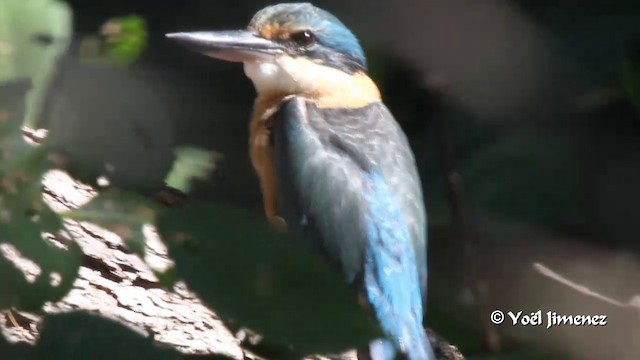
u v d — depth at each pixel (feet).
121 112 11.03
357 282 10.91
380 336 8.02
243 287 8.06
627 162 11.59
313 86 11.18
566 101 11.63
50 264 8.84
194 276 8.09
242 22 11.80
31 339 10.59
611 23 11.62
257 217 8.27
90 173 10.78
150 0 11.75
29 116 9.65
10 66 9.59
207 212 8.24
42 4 9.78
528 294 11.22
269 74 11.18
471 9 11.63
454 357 10.89
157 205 8.91
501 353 10.87
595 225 11.52
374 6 11.66
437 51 11.62
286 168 11.05
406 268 10.92
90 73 10.93
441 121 11.62
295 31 11.18
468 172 11.49
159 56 11.73
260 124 11.18
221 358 10.48
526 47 11.64
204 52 11.18
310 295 8.04
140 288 10.82
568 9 11.64
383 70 11.64
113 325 8.68
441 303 10.99
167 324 10.78
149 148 10.90
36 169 8.76
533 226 11.45
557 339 11.05
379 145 11.05
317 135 11.05
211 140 11.66
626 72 11.52
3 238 8.74
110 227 8.81
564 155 11.55
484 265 11.34
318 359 10.57
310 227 10.97
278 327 8.02
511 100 11.62
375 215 10.94
